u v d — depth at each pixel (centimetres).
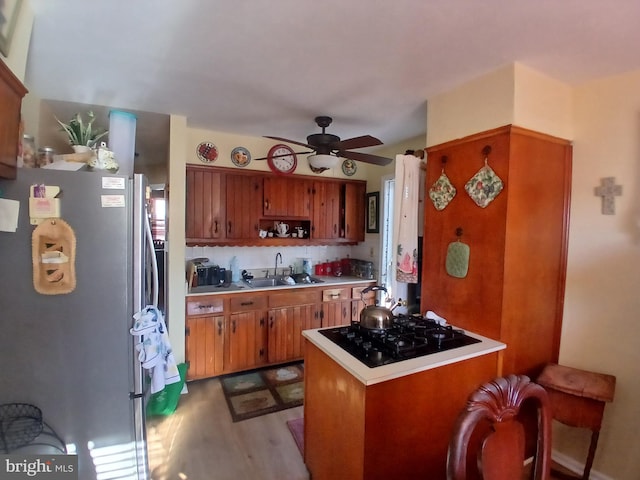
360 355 160
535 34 150
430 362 154
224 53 171
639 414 179
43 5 134
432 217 227
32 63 182
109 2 132
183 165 278
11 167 134
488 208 192
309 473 193
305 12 137
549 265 204
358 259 418
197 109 256
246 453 211
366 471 140
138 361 158
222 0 130
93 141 190
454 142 209
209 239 322
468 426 75
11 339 141
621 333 186
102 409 153
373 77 197
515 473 85
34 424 141
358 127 295
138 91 221
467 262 203
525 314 194
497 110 186
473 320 200
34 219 141
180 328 285
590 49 162
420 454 155
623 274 185
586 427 174
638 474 179
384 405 142
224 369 310
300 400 273
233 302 312
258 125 297
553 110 196
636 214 180
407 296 255
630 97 183
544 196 197
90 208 148
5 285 139
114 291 153
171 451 212
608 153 191
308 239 375
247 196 340
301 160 369
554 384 181
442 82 203
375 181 391
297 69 188
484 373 175
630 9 130
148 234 170
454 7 131
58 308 146
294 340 341
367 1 129
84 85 211
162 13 139
